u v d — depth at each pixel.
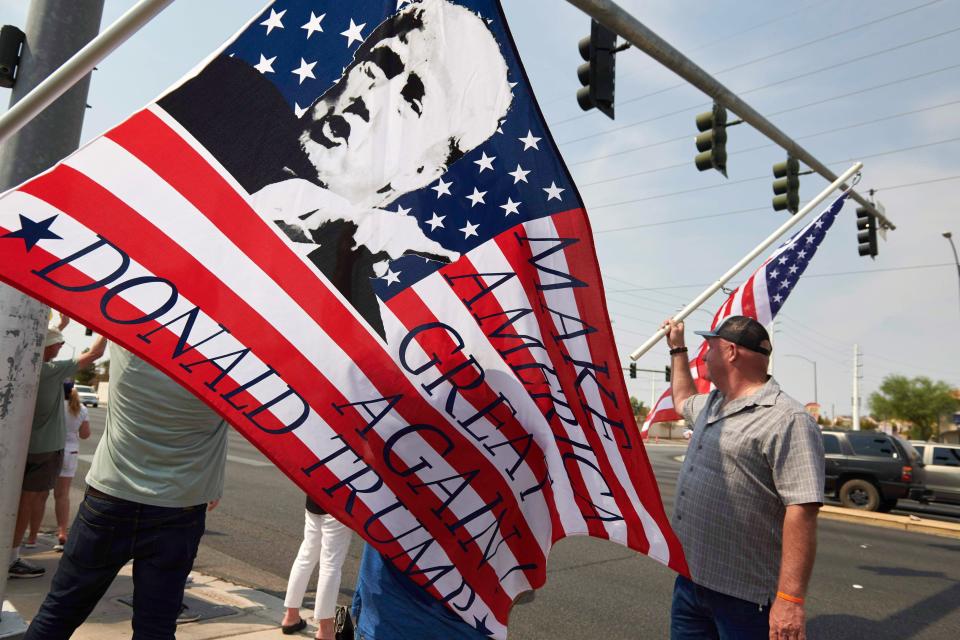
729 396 2.75
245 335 1.61
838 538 10.57
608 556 7.68
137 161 1.58
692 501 2.68
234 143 1.68
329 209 1.76
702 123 7.21
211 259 1.61
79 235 1.49
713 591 2.57
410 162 1.89
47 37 3.14
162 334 1.53
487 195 1.99
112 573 2.42
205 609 4.36
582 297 2.08
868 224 11.38
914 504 19.03
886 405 54.75
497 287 1.96
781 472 2.44
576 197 2.11
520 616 5.30
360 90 1.86
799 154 7.07
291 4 1.83
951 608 6.43
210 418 2.50
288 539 7.21
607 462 2.06
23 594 4.36
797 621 2.28
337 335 1.72
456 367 1.86
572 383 2.05
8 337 2.98
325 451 1.66
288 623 4.06
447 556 1.81
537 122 2.10
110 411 2.46
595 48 5.51
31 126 3.10
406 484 1.76
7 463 2.99
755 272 5.71
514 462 1.94
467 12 2.05
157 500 2.38
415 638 1.92
